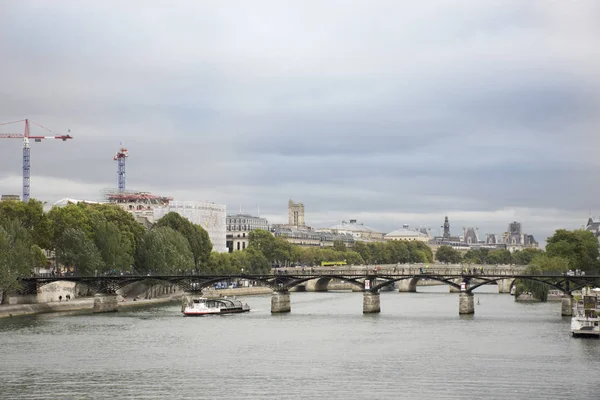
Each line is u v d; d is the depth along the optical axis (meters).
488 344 187.88
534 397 135.38
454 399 134.50
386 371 155.50
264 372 154.88
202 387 142.75
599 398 134.75
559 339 195.38
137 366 160.88
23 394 138.00
